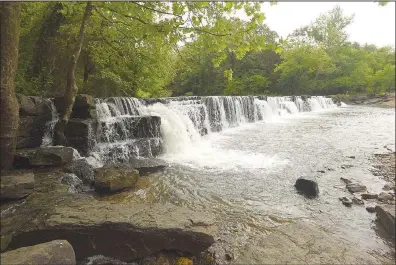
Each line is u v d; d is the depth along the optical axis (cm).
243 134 1394
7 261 216
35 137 739
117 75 1454
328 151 992
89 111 814
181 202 542
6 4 487
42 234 344
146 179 662
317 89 4119
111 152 770
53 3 1236
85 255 350
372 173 732
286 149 1025
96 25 1199
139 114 1078
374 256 377
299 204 539
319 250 353
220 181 666
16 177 487
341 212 505
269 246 361
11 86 520
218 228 438
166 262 347
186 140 1058
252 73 4028
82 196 485
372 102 3753
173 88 4088
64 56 1376
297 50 3891
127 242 354
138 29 595
